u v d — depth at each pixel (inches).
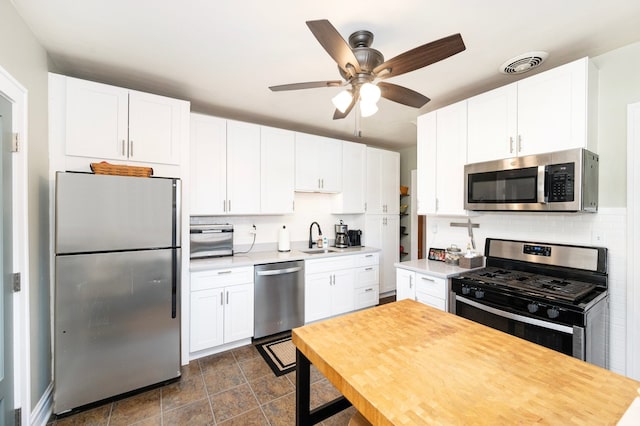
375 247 161.2
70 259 68.9
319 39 46.7
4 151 55.5
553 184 72.2
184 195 94.2
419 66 55.2
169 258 81.0
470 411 29.6
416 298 97.6
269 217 138.1
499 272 88.8
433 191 104.7
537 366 38.5
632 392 32.6
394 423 28.0
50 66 76.9
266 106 113.1
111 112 83.1
